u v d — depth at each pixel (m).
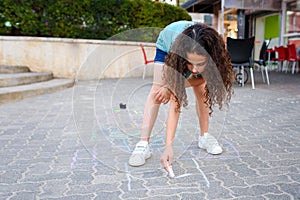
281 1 9.35
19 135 2.24
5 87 4.20
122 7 6.42
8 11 5.73
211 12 11.37
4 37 5.63
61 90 4.82
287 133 2.27
